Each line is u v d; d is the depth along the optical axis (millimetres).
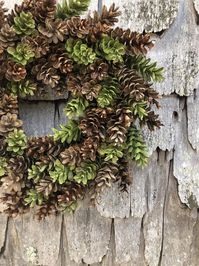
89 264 406
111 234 404
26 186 365
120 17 378
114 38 349
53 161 359
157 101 375
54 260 406
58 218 402
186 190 398
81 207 399
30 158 365
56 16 354
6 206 395
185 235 405
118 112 351
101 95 351
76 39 349
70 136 358
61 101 386
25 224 404
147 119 363
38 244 405
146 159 366
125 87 347
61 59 348
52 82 348
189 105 391
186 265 406
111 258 405
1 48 340
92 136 350
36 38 344
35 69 353
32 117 386
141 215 400
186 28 383
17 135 351
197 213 403
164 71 384
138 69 359
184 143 395
